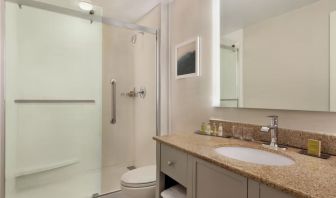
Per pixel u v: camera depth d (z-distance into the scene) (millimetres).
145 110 2531
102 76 2498
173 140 1324
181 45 2010
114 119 2594
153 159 2373
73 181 2129
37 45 1889
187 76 1930
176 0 2109
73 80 2129
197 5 1843
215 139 1370
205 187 994
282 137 1215
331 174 745
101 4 2350
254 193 758
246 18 1472
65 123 2086
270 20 1325
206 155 984
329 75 1049
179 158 1188
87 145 2244
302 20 1160
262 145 1192
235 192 837
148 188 1592
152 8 2436
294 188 629
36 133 1896
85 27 2182
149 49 2430
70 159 2117
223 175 894
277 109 1272
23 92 1803
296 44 1187
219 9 1663
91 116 2271
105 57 2533
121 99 2672
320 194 590
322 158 947
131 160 2729
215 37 1687
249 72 1448
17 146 1768
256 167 818
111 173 2512
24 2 1765
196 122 1862
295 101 1188
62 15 2031
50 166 1981
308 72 1133
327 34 1058
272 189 697
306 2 1145
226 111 1593
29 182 1851
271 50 1318
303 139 1116
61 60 2043
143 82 2564
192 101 1911
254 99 1412
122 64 2676
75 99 2146
